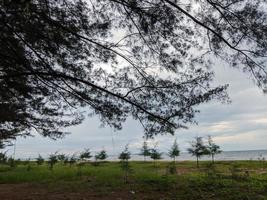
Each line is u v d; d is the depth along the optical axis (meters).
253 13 7.61
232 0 7.54
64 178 19.17
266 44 7.59
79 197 12.30
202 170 24.17
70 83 8.31
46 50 7.92
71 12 7.91
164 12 7.66
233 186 12.88
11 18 7.19
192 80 8.15
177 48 8.01
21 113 10.70
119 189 13.42
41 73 7.82
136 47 8.09
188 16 7.70
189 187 12.94
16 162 35.94
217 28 7.69
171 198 11.30
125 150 26.00
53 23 7.63
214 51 7.91
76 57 8.20
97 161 36.25
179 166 36.38
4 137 14.91
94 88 8.28
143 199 11.38
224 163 39.00
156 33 7.87
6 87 8.56
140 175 18.06
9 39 7.54
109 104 8.34
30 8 7.16
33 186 16.22
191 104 8.20
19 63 7.80
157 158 35.47
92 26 7.94
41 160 39.28
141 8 7.68
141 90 8.23
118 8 7.83
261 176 17.11
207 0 7.58
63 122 11.65
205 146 30.72
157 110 8.29
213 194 11.61
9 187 16.47
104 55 8.14
